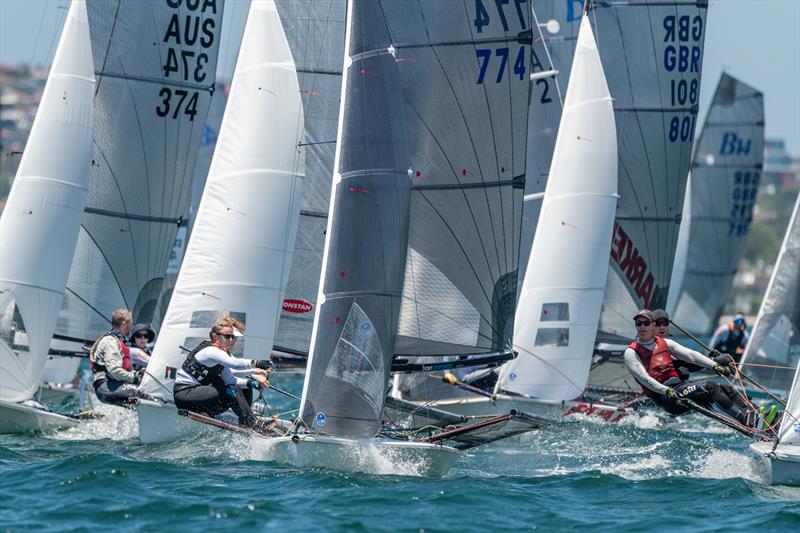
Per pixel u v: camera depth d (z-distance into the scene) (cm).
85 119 6159
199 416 5209
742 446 6662
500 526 4234
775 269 6475
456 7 5628
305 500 4484
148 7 6925
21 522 4116
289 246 5919
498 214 5725
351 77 5144
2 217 5997
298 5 6247
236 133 5909
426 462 5059
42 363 6059
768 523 4356
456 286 5697
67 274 6125
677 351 5553
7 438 5878
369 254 5069
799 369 5056
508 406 6938
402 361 5819
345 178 5100
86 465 5003
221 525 4116
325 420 5044
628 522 4359
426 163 5656
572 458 5841
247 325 5831
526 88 5750
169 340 5788
